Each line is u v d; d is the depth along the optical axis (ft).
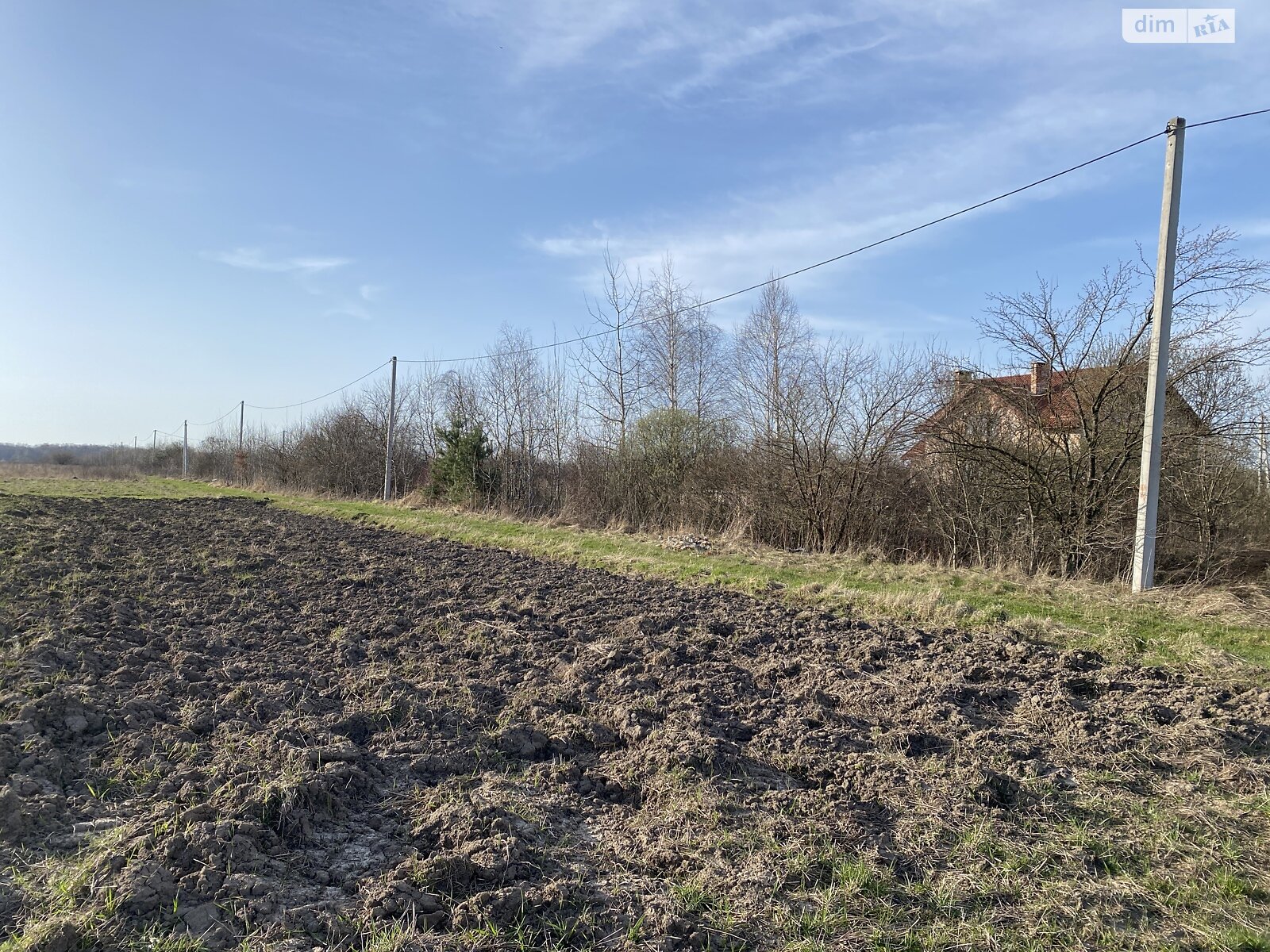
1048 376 45.11
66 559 40.01
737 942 10.34
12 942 9.55
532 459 85.51
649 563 42.96
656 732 17.54
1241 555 43.70
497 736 17.35
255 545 50.49
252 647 25.07
